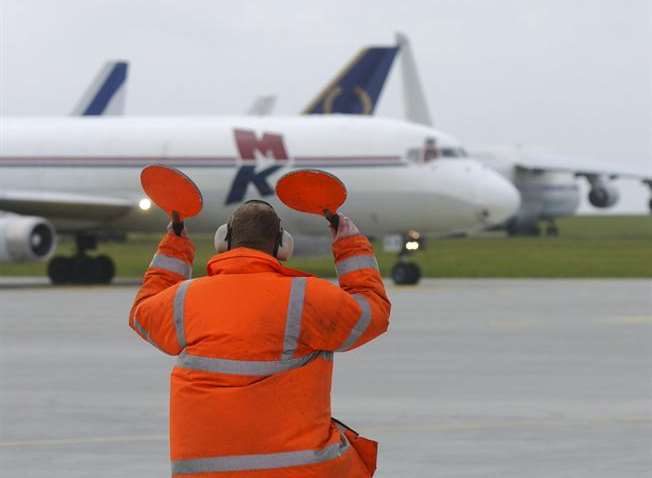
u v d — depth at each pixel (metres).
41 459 31.47
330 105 140.00
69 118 116.25
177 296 17.23
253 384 16.72
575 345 57.94
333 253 17.77
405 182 106.12
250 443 16.62
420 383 45.50
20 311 78.88
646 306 80.88
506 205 107.25
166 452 32.41
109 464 30.81
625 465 30.38
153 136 111.75
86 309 80.50
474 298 88.69
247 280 17.12
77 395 42.88
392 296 91.00
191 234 114.62
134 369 50.06
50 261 114.94
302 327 16.89
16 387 44.88
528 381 45.94
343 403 40.81
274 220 17.78
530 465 30.39
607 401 41.03
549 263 150.75
